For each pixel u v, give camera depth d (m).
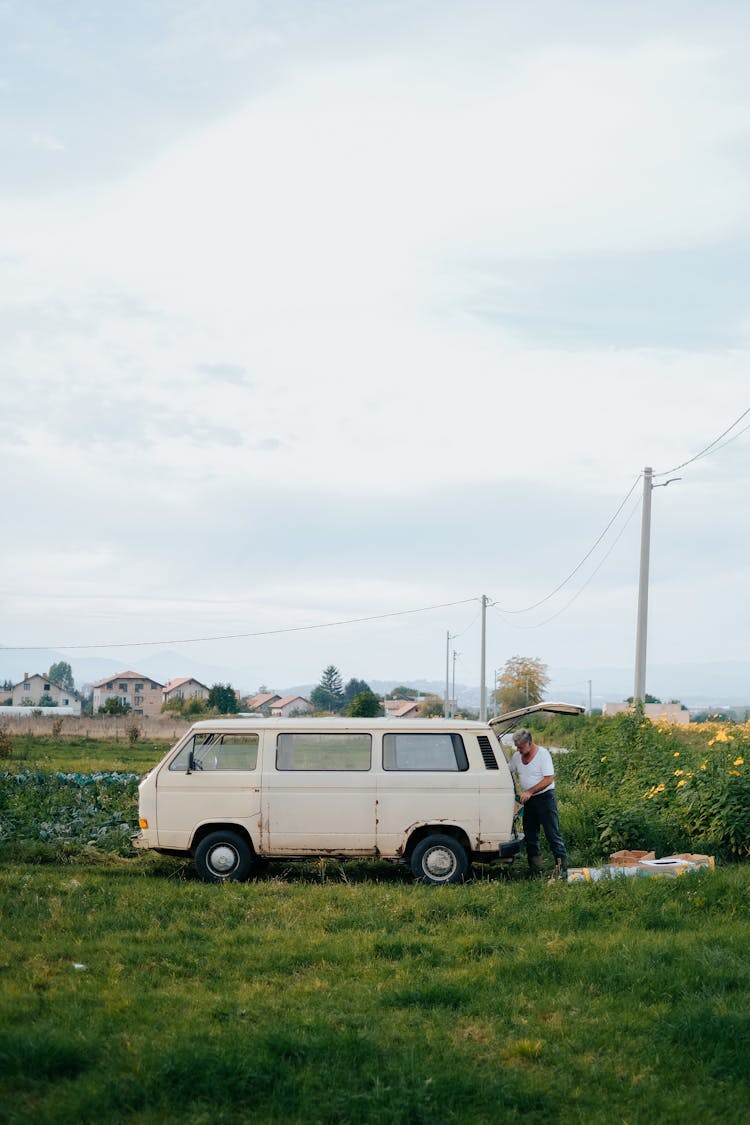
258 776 12.91
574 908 10.55
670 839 14.38
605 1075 6.50
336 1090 6.11
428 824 12.74
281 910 10.75
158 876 13.34
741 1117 5.99
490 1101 6.07
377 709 88.12
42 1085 6.14
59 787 21.38
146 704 160.88
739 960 8.61
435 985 7.99
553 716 55.94
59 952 8.98
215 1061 6.27
